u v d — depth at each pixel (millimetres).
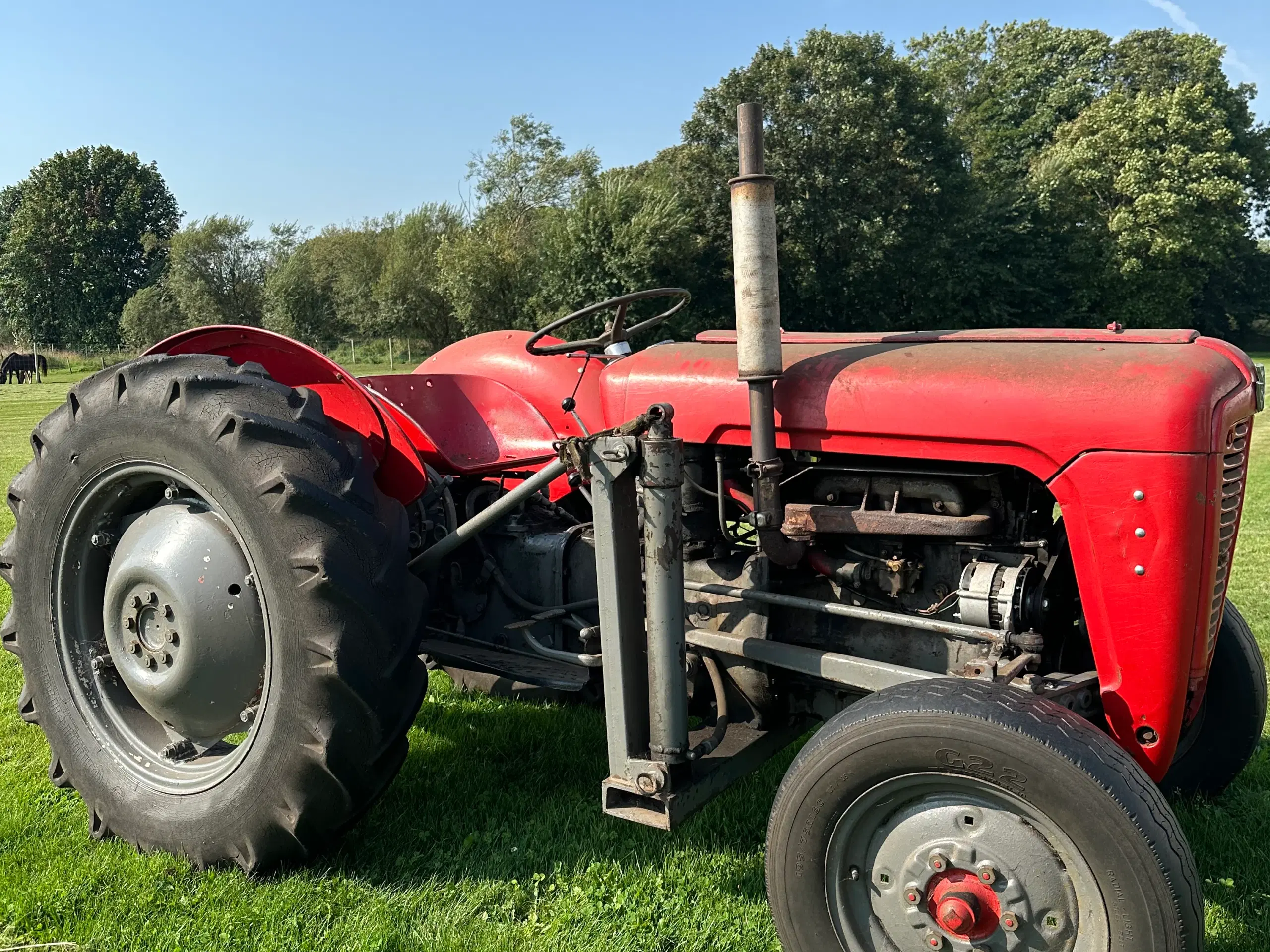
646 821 2365
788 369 2506
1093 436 2062
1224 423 2020
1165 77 48531
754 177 2221
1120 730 2162
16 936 2420
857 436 2371
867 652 2523
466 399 3891
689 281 30359
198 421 2619
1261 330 56594
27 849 2842
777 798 2119
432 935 2410
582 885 2639
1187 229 38906
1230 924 2438
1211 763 3006
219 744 3053
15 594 3055
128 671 2863
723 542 2750
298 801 2521
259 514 2506
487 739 3631
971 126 50531
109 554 3025
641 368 2719
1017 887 1884
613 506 2350
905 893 2006
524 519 3516
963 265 35156
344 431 2844
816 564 2529
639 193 29828
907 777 1957
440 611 3518
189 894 2602
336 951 2346
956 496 2311
